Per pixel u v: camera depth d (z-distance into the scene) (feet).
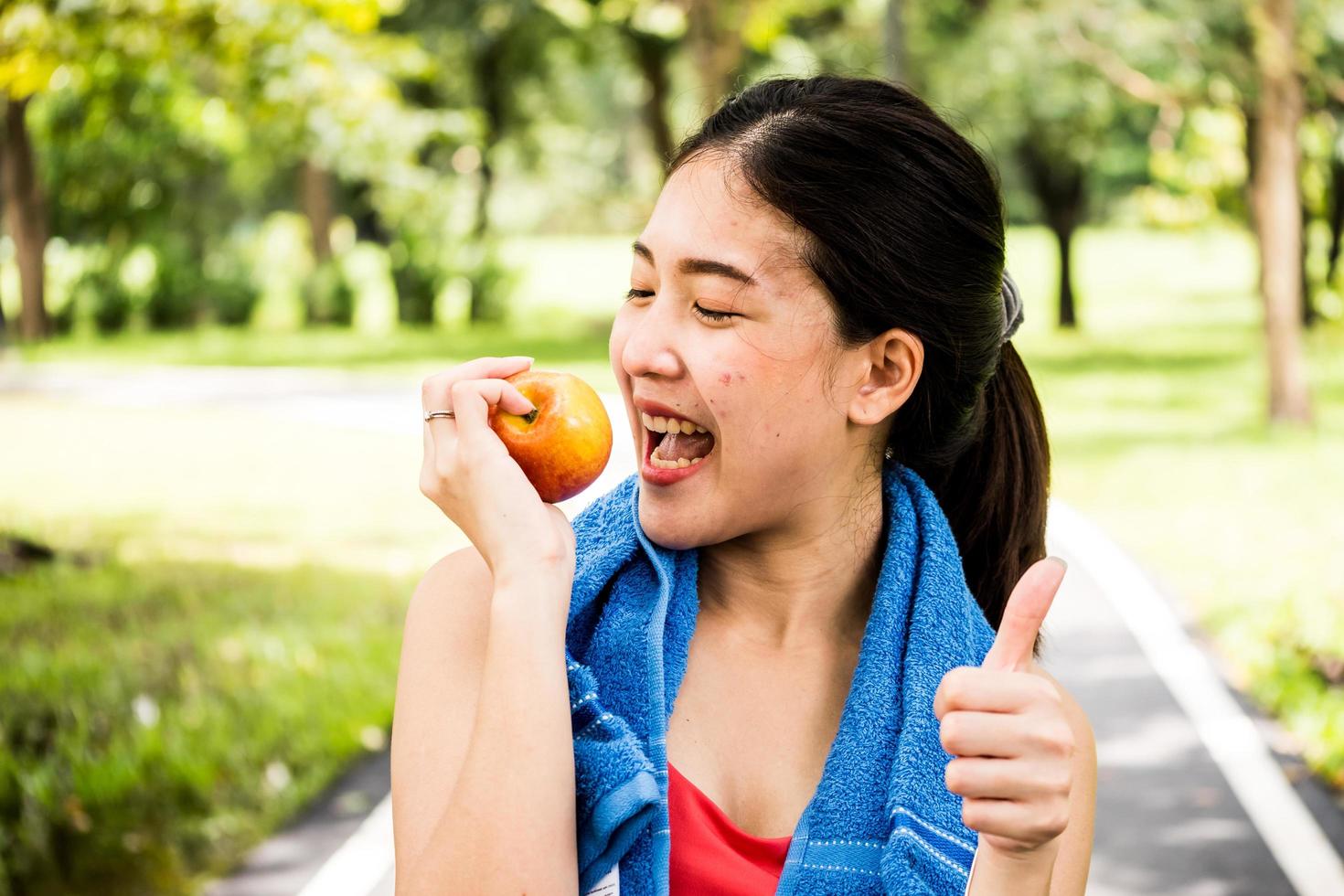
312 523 38.01
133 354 95.25
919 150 4.70
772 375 4.57
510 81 107.34
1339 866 15.31
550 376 4.94
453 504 4.60
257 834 16.06
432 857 4.15
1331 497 37.11
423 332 110.83
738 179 4.55
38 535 35.68
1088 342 93.25
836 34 77.77
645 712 4.61
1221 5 53.83
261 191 124.16
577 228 202.80
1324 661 22.43
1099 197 113.80
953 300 4.79
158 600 28.07
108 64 29.86
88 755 17.78
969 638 4.99
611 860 4.36
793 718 4.88
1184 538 32.65
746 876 4.57
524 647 4.28
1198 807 16.97
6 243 116.26
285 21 29.04
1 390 73.46
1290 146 52.47
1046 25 57.57
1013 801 3.92
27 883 14.73
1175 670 22.47
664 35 80.94
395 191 102.12
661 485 4.74
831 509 4.95
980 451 5.77
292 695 20.74
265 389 73.67
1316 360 76.38
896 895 4.39
